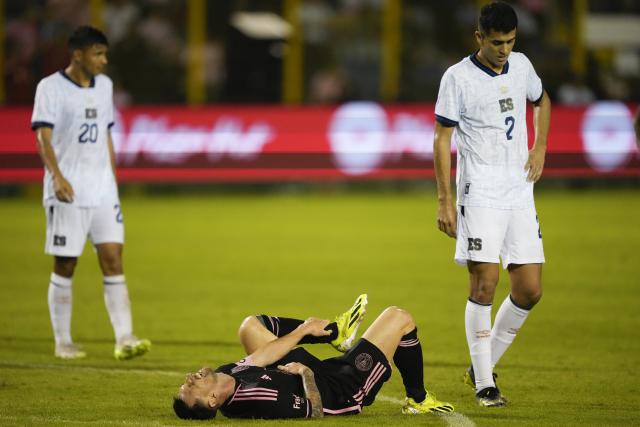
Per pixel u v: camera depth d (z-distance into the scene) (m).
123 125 70.69
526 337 31.48
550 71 77.50
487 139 22.98
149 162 70.50
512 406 23.11
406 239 53.69
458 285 41.09
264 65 78.56
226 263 46.44
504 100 22.92
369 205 69.00
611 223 58.06
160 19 77.81
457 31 79.75
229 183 77.75
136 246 51.56
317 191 76.88
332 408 21.06
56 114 28.73
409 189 77.75
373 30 78.69
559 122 70.50
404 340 22.00
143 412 22.34
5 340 31.38
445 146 23.22
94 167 29.19
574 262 45.81
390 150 70.75
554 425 21.06
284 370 21.02
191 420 21.08
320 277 42.84
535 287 23.39
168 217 63.00
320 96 78.56
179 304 37.25
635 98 77.88
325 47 78.81
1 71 76.00
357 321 22.61
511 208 23.09
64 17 76.44
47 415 22.11
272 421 20.80
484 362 23.27
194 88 78.31
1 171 69.00
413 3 79.50
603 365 27.73
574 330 32.50
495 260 23.05
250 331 22.41
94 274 44.22
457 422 21.20
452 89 22.97
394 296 38.66
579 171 70.12
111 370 27.22
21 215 63.81
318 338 22.33
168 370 27.22
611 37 78.38
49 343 31.00
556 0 77.88
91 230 29.16
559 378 26.20
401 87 79.50
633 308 36.09
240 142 70.94
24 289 40.31
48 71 76.25
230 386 20.58
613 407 23.03
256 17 78.38
